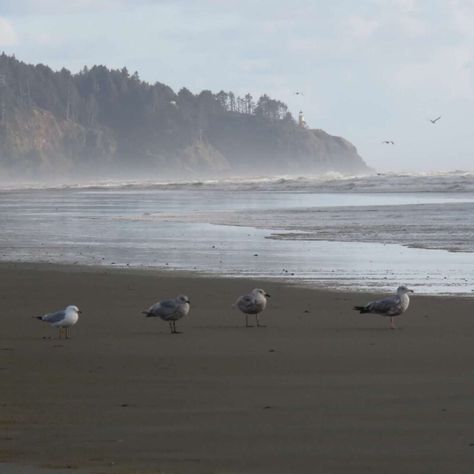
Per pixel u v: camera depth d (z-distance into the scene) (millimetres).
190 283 46469
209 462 16625
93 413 20344
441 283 45688
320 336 30766
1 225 94875
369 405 20750
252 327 32969
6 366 25922
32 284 46281
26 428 19094
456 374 24141
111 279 48250
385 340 29797
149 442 17953
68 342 30016
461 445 17500
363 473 15898
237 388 22719
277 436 18281
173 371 24984
